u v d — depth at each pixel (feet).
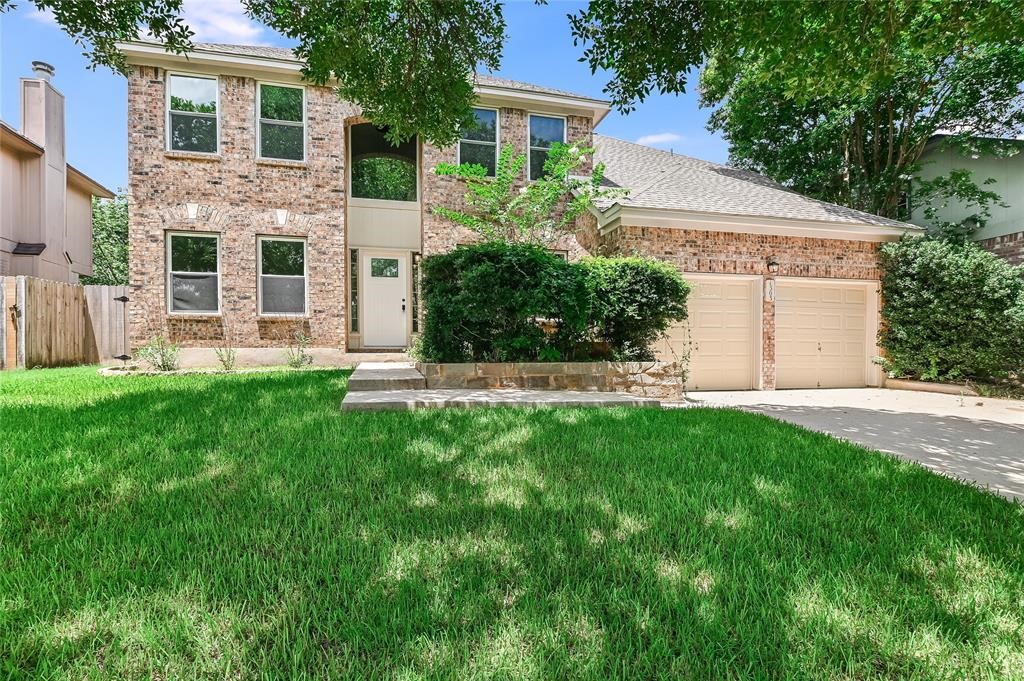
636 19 17.25
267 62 32.65
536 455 11.18
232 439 11.86
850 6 16.49
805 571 6.27
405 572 6.05
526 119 38.45
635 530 7.38
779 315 33.45
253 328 33.47
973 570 6.61
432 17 19.99
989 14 16.58
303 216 34.35
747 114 49.67
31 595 5.45
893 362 34.17
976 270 29.84
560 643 4.83
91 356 36.73
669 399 23.93
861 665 4.64
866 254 34.58
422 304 23.68
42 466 9.75
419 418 14.65
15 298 30.58
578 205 32.55
